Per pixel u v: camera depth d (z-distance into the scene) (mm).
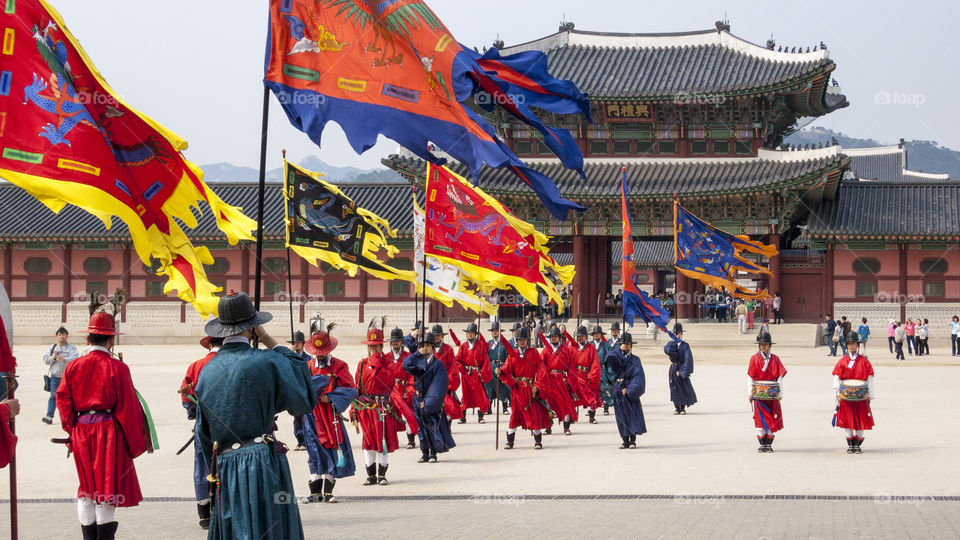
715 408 34094
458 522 15062
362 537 13898
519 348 25109
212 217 74375
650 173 73125
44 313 75938
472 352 31172
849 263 71125
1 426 10172
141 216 12188
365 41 14891
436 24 15000
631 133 74625
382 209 73812
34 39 11805
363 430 19469
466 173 70875
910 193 72688
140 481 20188
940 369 51562
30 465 22234
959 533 13883
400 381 22281
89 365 12844
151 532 14641
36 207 76688
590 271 76000
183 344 75000
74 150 11711
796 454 22984
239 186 77062
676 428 28516
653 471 20625
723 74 73000
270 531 9992
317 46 14930
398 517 15617
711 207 72125
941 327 69625
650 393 40469
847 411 22938
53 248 76125
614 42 78312
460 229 24422
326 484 17438
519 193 71000
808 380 44344
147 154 12133
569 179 72688
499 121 74062
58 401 12836
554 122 74750
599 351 34969
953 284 69625
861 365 22906
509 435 25094
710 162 73625
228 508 9945
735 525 14586
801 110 77312
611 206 72812
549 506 16547
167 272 12227
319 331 17844
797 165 70625
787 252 73000
